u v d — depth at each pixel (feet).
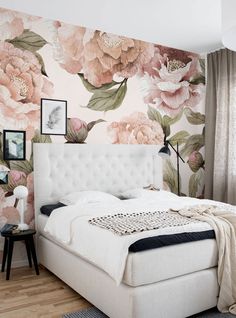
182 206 11.00
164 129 15.30
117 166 13.69
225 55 14.96
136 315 6.77
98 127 13.51
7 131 11.57
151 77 14.90
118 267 6.98
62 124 12.66
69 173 12.52
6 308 8.29
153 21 12.36
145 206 10.87
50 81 12.42
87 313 8.00
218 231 8.23
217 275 8.11
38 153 11.85
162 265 7.25
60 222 9.80
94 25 12.89
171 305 7.26
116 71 13.92
